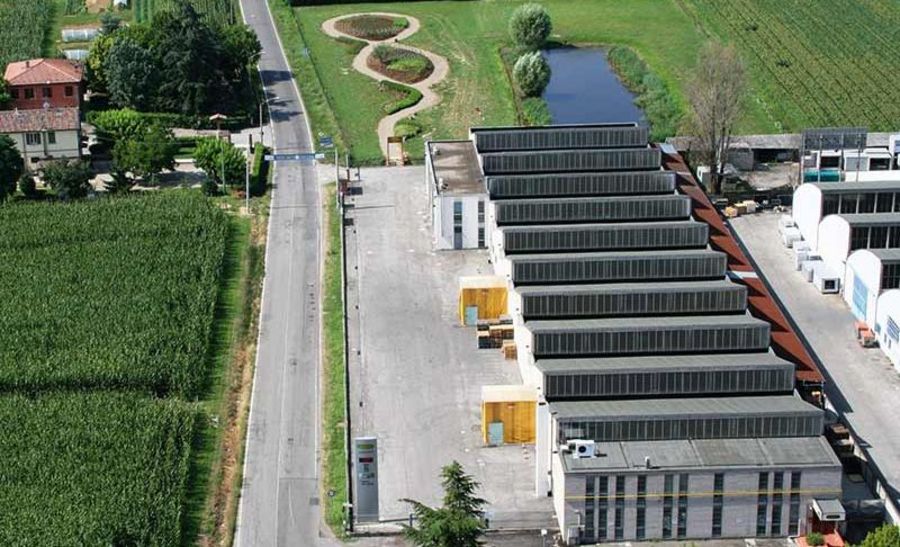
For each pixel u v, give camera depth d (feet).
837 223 630.74
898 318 560.20
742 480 447.01
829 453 453.17
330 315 612.70
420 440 511.81
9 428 498.69
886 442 510.17
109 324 578.25
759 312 574.15
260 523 465.06
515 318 568.00
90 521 443.73
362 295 631.97
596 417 460.55
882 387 549.95
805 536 449.48
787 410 465.06
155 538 441.68
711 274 584.40
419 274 653.71
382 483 484.33
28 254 641.81
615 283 579.07
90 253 644.27
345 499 474.90
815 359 573.33
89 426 499.51
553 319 544.21
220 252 654.94
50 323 577.02
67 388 533.96
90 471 473.26
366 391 546.67
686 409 469.98
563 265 579.07
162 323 580.71
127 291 607.78
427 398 540.93
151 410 513.86
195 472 491.72
